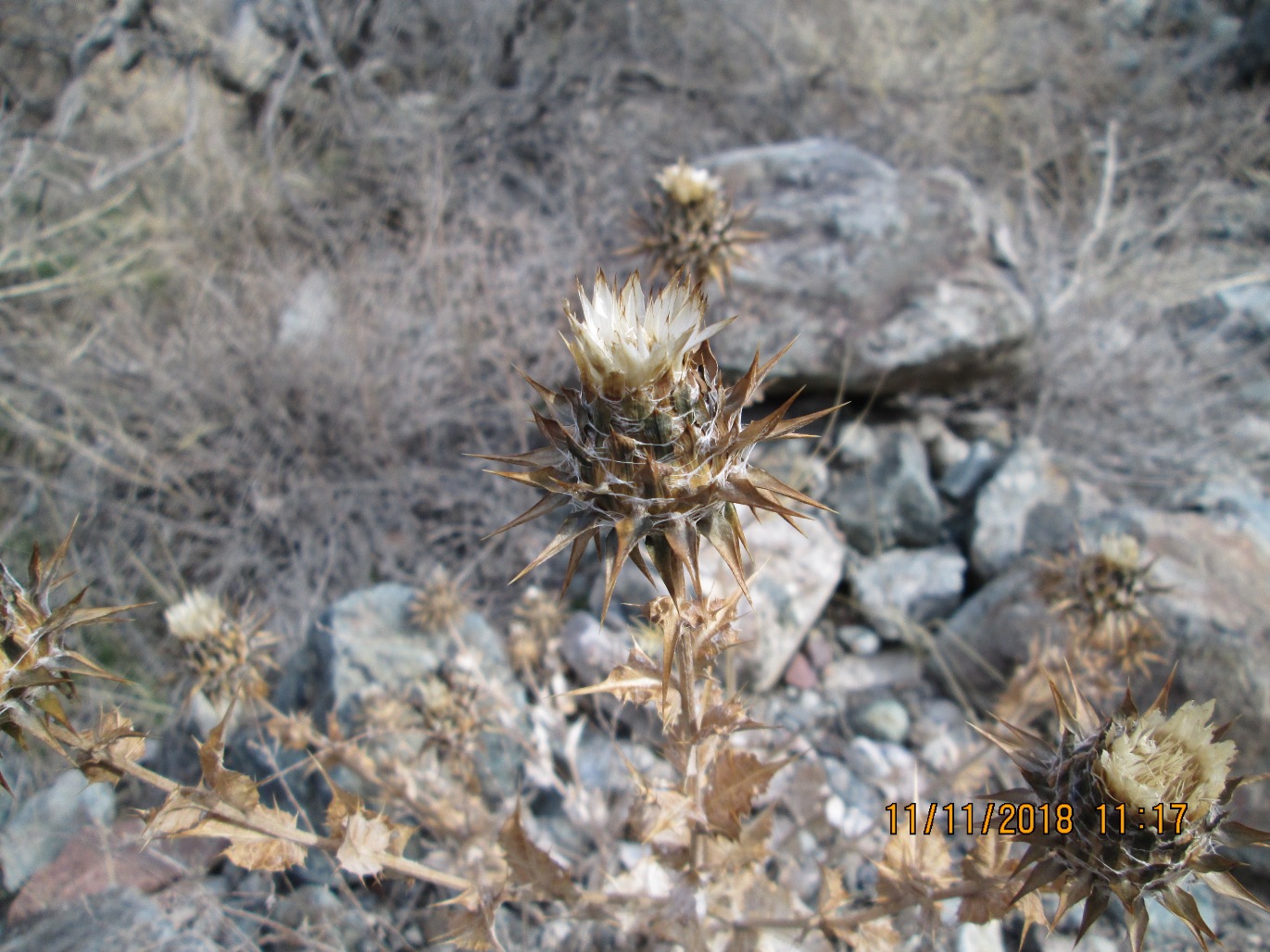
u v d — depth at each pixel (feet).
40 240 20.77
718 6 26.58
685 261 15.56
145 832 8.61
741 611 15.62
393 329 19.88
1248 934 12.85
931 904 9.75
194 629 12.23
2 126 20.63
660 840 10.34
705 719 9.20
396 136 24.16
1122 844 7.86
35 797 13.80
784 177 21.90
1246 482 18.90
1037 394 20.72
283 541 18.28
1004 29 28.48
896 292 19.54
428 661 15.21
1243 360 21.33
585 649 15.93
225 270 21.50
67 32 23.11
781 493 7.77
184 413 18.92
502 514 18.53
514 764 14.65
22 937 11.53
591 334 7.72
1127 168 25.99
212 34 24.25
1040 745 9.14
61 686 8.43
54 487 17.72
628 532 7.56
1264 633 14.21
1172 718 8.25
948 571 17.89
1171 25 30.45
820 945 12.01
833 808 14.23
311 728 12.59
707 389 8.00
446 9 25.61
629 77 27.63
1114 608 13.04
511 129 25.59
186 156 22.25
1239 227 24.75
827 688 16.79
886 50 27.68
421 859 13.66
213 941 11.64
